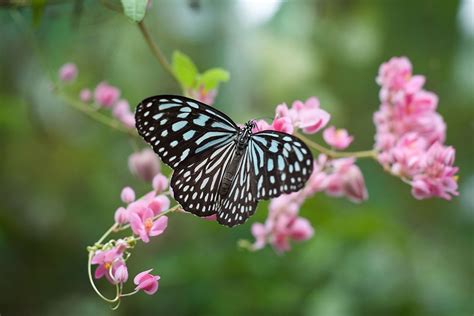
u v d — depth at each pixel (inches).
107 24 35.8
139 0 24.7
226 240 39.3
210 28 43.4
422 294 36.7
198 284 37.6
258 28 44.0
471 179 45.4
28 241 41.7
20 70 39.0
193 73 27.7
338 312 34.6
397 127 27.6
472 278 42.5
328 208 36.9
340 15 44.4
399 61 27.7
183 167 24.5
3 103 37.6
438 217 45.4
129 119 29.5
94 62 38.6
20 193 42.3
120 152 43.2
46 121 40.3
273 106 42.7
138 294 40.8
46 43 33.2
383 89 27.7
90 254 24.1
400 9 43.1
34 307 41.1
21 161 42.4
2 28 37.8
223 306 36.3
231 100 42.1
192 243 40.3
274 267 36.5
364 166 43.3
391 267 36.0
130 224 24.3
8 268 40.8
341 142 27.0
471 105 44.1
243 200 24.4
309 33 44.3
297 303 35.7
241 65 43.0
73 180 43.1
